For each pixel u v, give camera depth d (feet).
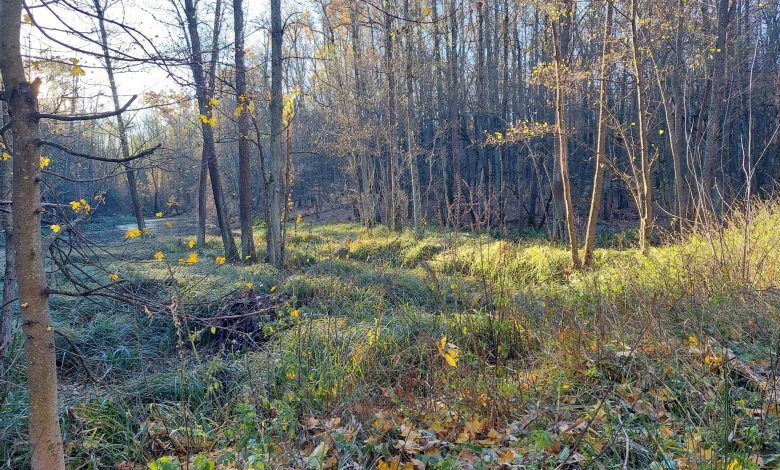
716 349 13.08
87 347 18.52
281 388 14.47
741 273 18.06
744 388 11.57
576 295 21.27
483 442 10.70
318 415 13.03
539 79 34.01
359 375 14.84
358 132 67.97
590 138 74.28
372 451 10.87
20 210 7.49
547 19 38.06
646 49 32.27
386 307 21.68
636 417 10.85
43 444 7.97
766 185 55.67
